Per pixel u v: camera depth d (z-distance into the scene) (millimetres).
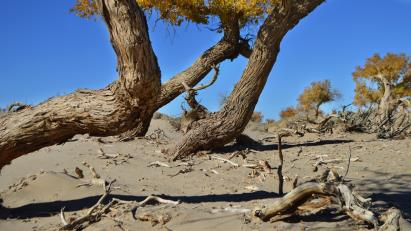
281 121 32531
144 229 4625
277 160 9805
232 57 13805
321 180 4840
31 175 7066
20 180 7160
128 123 5199
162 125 18609
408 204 5531
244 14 13562
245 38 13828
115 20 4316
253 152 10969
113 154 9961
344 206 4199
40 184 6590
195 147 10266
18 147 5531
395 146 11031
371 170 8219
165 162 9570
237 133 10523
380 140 13062
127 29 4344
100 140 12062
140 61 4535
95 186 6691
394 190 6562
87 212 5180
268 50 10297
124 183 7289
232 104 10445
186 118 10734
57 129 5430
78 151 10539
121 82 4777
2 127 5461
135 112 5113
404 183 7039
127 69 4621
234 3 13375
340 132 16250
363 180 7387
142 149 11102
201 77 13453
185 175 8148
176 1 14297
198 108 10781
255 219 4402
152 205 5395
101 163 9117
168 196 6262
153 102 5090
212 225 4398
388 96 27203
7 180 7625
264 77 10508
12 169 8492
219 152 10680
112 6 4262
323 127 16797
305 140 14578
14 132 5414
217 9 13477
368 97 48406
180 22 14891
